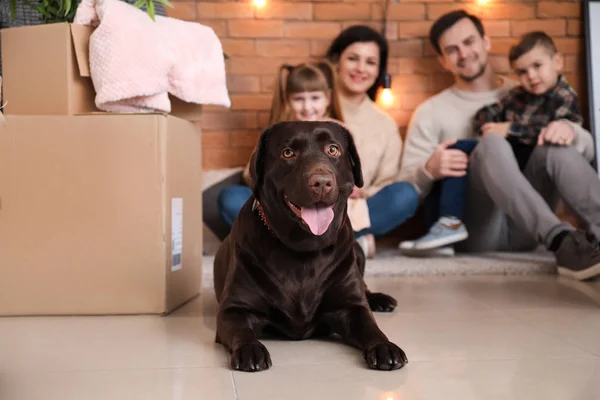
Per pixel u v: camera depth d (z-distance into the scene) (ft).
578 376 4.41
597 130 13.91
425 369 4.60
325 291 5.45
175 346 5.39
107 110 6.99
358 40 13.21
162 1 7.49
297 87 11.59
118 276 6.76
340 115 12.35
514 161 10.87
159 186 6.72
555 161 11.33
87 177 6.70
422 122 13.46
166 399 3.98
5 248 6.70
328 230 5.24
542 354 5.01
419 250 11.62
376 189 12.96
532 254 12.03
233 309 5.40
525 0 14.25
